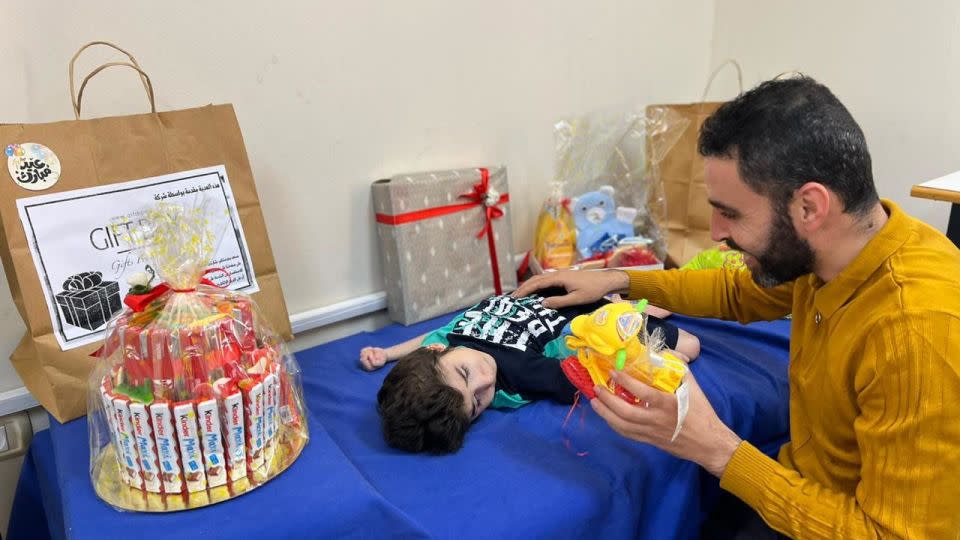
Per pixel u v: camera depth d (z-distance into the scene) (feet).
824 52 5.90
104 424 2.88
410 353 3.87
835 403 2.67
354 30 4.42
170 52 3.82
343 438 3.36
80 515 2.48
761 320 3.92
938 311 2.26
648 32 6.15
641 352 2.73
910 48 5.33
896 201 5.74
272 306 3.74
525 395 3.76
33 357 3.46
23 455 3.96
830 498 2.52
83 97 3.64
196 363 2.49
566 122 5.49
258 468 2.67
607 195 5.53
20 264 3.06
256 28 4.05
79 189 3.16
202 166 3.47
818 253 2.56
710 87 6.86
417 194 4.60
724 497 3.83
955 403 2.19
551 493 2.86
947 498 2.21
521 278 5.80
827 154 2.33
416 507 2.78
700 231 5.58
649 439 2.77
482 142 5.32
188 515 2.45
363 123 4.63
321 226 4.63
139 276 2.80
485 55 5.13
